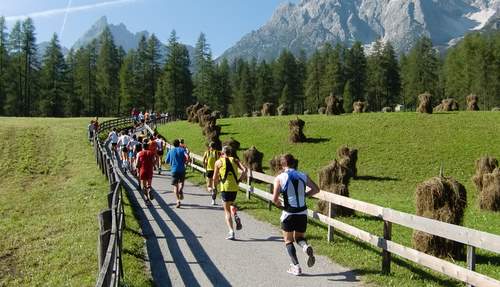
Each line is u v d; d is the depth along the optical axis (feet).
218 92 406.62
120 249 33.63
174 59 373.40
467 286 26.68
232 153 43.86
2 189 93.56
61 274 37.96
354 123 143.54
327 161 108.78
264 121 162.61
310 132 137.28
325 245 40.65
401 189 86.63
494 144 112.37
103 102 378.73
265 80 416.87
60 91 349.82
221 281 31.89
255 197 67.15
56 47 352.90
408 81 393.91
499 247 24.34
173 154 59.52
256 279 32.22
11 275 40.50
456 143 114.83
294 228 32.30
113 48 391.86
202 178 88.69
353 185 89.71
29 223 58.95
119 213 38.93
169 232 45.91
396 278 31.83
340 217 55.47
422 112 151.74
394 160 106.11
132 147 93.20
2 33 343.26
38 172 107.55
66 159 119.34
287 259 36.83
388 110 248.32
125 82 363.97
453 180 37.70
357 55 402.93
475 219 58.39
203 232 45.85
